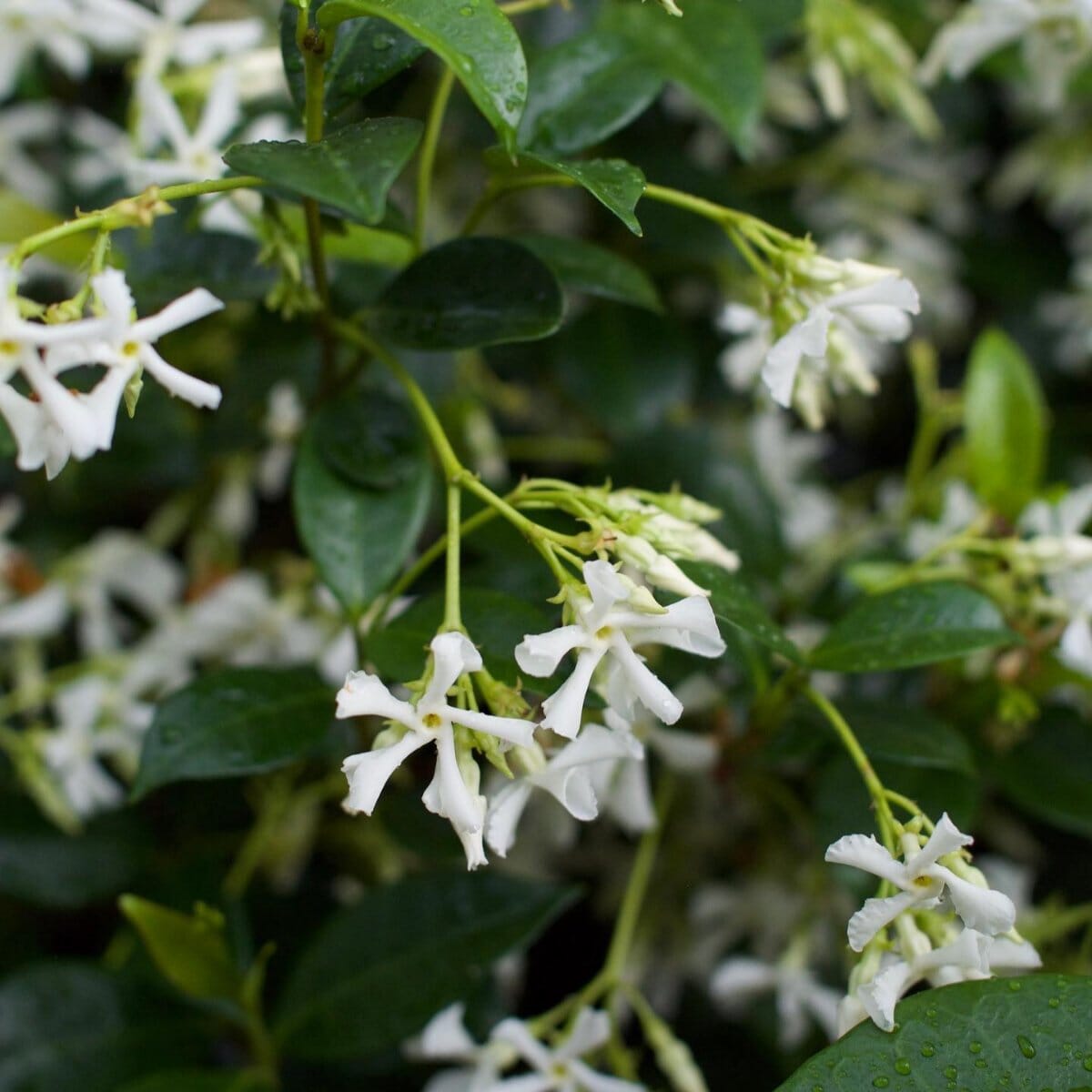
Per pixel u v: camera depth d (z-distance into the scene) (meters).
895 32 0.69
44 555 0.67
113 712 0.65
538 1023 0.58
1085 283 0.75
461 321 0.55
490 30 0.51
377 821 0.60
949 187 0.77
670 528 0.53
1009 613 0.59
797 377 0.56
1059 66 0.67
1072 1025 0.52
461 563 0.62
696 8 0.61
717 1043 0.65
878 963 0.52
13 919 0.66
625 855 0.66
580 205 0.69
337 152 0.51
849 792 0.58
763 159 0.72
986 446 0.61
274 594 0.68
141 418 0.65
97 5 0.63
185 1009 0.60
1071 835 0.68
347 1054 0.58
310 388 0.62
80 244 0.58
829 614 0.64
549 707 0.51
